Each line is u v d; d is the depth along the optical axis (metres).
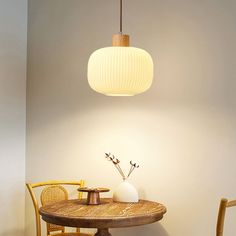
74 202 3.21
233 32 3.11
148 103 3.33
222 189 3.12
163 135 3.29
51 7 3.65
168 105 3.28
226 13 3.13
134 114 3.37
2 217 3.52
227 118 3.12
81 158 3.53
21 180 3.68
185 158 3.22
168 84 3.28
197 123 3.20
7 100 3.57
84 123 3.52
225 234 3.09
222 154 3.13
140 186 3.34
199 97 3.20
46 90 3.65
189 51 3.23
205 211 3.16
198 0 3.21
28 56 3.71
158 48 3.31
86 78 3.52
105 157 3.44
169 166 3.27
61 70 3.61
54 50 3.63
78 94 3.54
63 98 3.59
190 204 3.21
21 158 3.68
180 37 3.26
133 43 3.39
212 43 3.17
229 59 3.12
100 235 3.00
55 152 3.62
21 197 3.68
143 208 2.99
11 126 3.60
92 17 3.51
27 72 3.71
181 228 3.23
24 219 3.70
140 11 3.37
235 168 3.09
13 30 3.62
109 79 2.75
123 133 3.40
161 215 2.93
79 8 3.55
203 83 3.19
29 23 3.72
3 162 3.53
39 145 3.67
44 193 3.37
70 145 3.56
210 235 3.15
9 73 3.58
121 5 3.38
